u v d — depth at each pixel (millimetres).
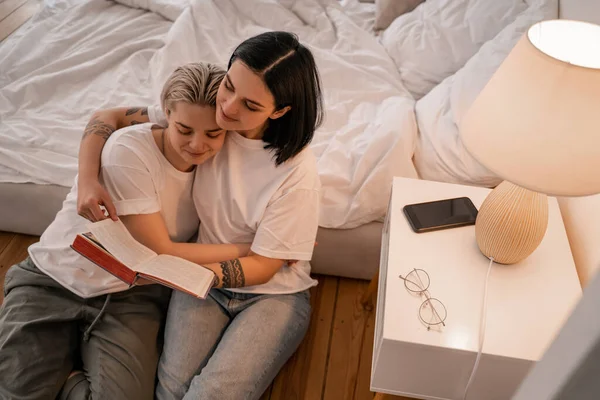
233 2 2236
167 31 2141
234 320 1348
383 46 2096
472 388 1136
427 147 1594
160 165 1224
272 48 1019
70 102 1828
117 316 1334
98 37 2080
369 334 1656
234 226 1302
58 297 1318
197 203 1300
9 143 1660
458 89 1614
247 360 1265
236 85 1030
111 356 1279
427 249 1223
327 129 1790
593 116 861
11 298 1305
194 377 1271
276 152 1187
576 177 912
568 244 1247
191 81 1073
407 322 1085
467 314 1104
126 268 1129
